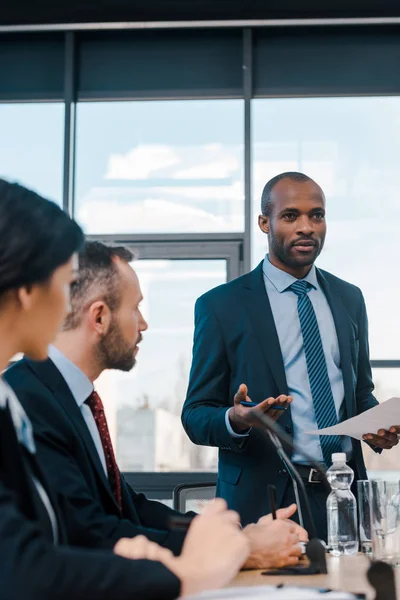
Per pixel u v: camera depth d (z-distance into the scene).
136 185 5.55
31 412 1.58
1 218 1.07
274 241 2.81
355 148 5.51
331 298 2.83
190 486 3.07
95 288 1.68
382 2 5.45
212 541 0.96
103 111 5.65
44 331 1.11
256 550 1.68
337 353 2.75
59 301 1.12
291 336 2.74
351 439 2.60
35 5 5.50
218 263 5.46
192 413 2.60
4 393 1.09
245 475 2.51
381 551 1.77
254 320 2.70
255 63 5.65
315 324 2.75
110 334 1.69
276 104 5.59
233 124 5.60
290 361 2.70
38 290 1.09
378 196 5.42
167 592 0.88
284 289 2.79
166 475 5.21
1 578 0.84
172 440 5.26
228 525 0.99
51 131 5.61
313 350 2.71
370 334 5.23
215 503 1.05
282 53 5.65
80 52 5.72
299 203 2.78
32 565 0.84
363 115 5.55
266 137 5.55
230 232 5.46
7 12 5.57
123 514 1.85
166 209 5.51
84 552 0.89
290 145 5.54
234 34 5.70
